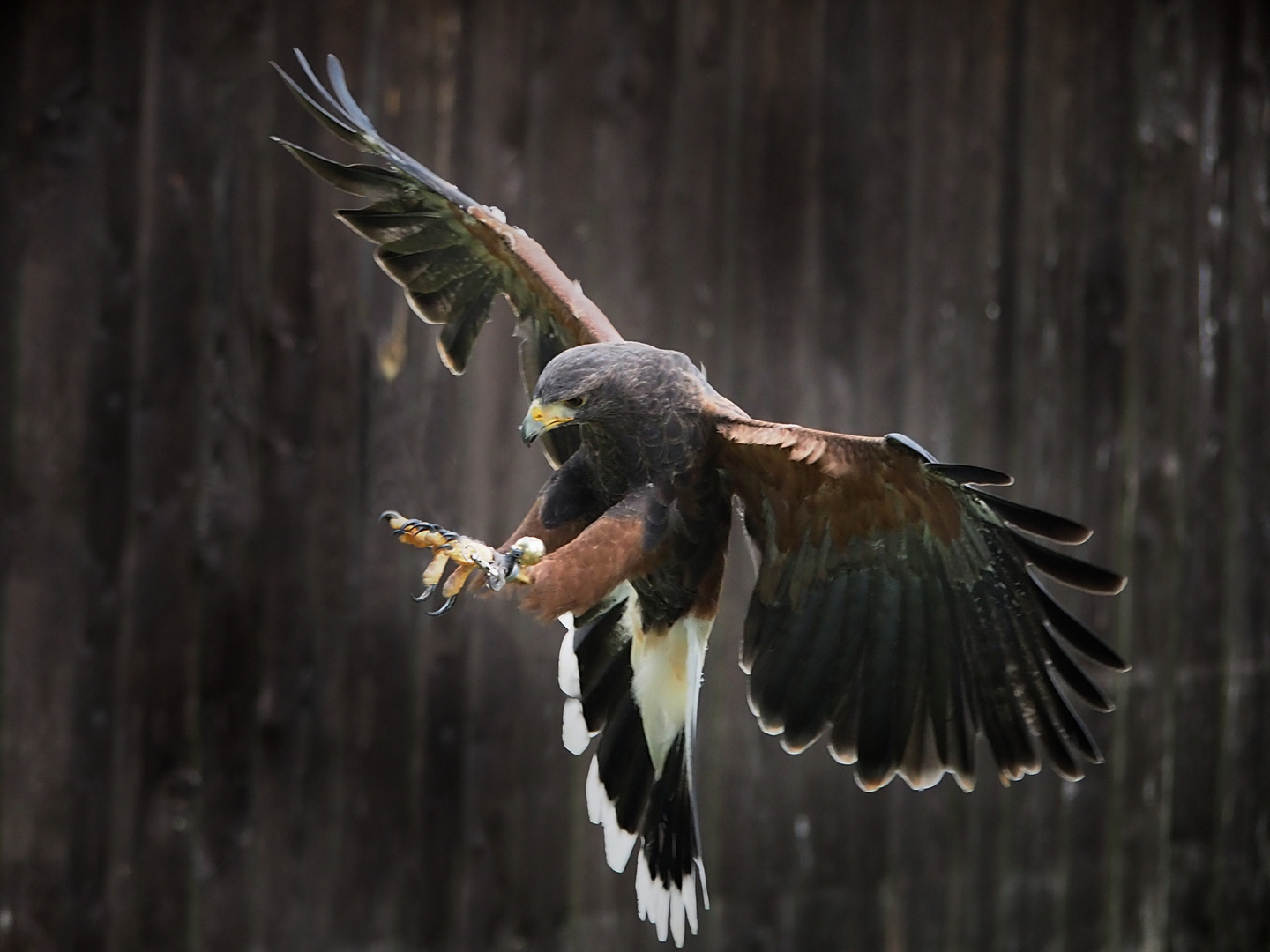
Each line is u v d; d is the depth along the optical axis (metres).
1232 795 15.71
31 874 10.26
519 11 11.23
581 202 11.53
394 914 11.30
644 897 7.20
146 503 10.38
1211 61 14.88
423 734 11.36
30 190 9.95
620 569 6.46
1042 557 6.23
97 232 10.12
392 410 11.03
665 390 6.52
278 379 10.68
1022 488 13.90
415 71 10.88
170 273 10.33
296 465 10.77
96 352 10.18
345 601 10.99
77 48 9.98
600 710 7.21
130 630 10.38
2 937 10.20
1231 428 15.36
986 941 14.05
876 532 6.66
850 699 7.09
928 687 6.96
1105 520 14.50
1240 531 15.53
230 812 10.74
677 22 11.84
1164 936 15.27
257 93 10.48
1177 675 15.18
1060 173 13.92
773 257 12.39
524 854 11.82
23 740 10.20
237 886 10.79
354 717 11.09
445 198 7.79
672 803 7.21
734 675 12.38
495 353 11.36
